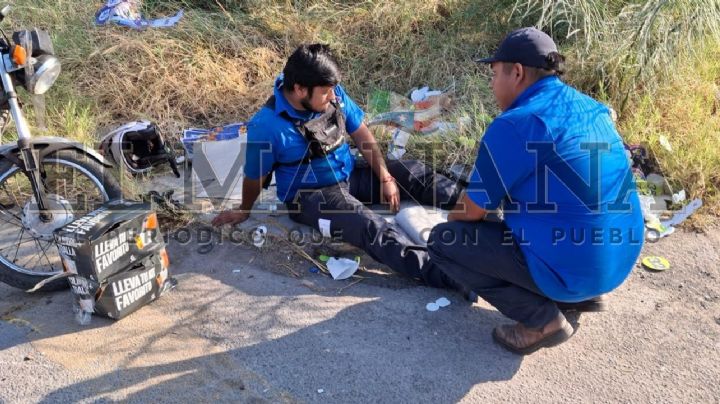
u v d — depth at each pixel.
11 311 3.13
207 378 2.73
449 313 3.10
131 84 4.89
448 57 5.24
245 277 3.36
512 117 2.42
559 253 2.51
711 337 2.96
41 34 3.15
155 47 5.17
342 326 3.02
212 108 4.93
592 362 2.81
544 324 2.72
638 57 4.51
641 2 4.83
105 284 2.93
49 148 3.28
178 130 4.69
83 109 4.66
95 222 2.92
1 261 3.18
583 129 2.44
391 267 3.31
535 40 2.49
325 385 2.70
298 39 5.46
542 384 2.70
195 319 3.07
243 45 5.34
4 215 3.65
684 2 4.50
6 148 3.19
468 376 2.74
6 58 3.04
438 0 5.70
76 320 3.05
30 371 2.77
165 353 2.87
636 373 2.76
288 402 2.62
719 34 4.72
